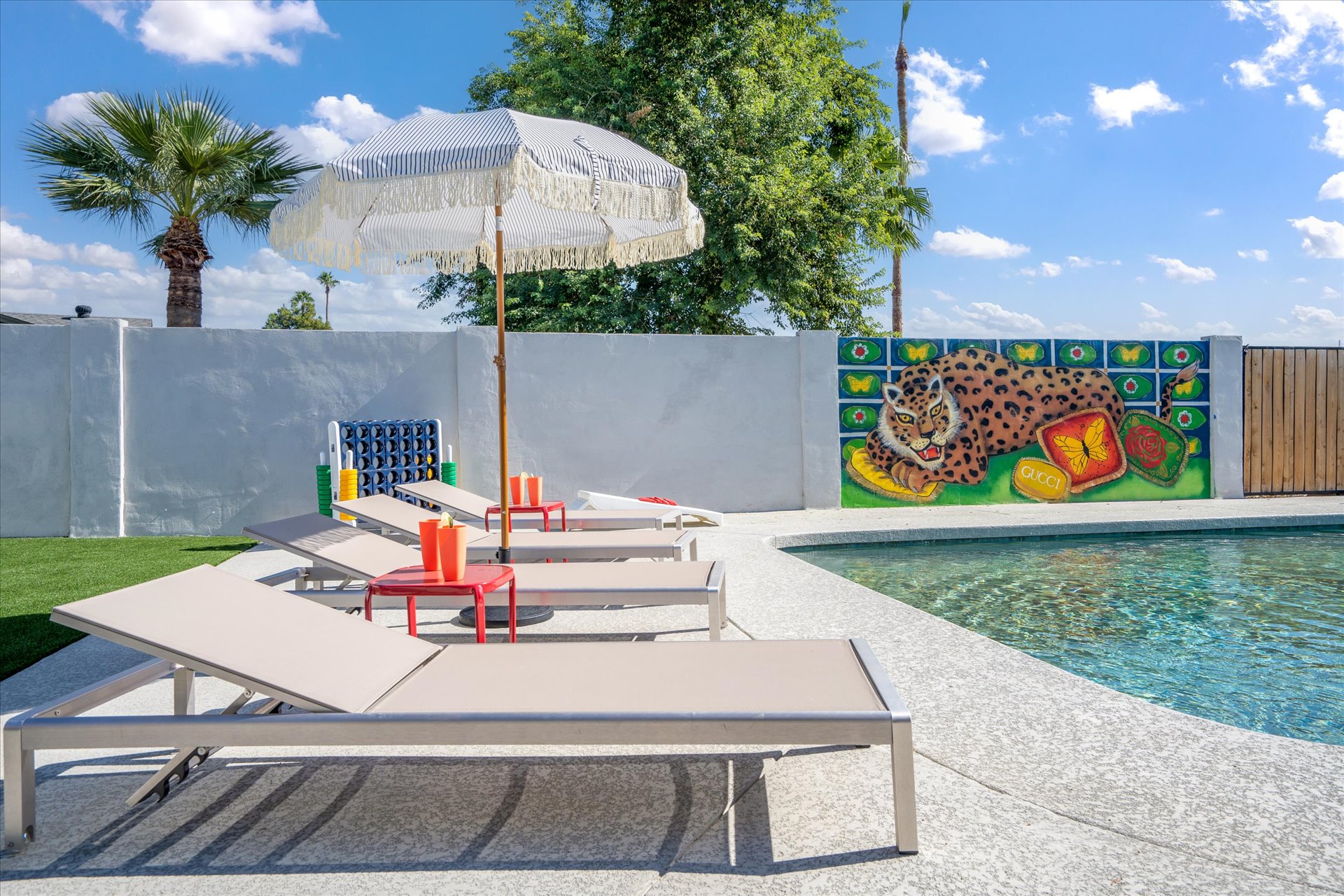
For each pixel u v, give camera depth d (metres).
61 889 1.96
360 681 2.30
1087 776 2.47
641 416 10.13
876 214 16.78
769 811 2.33
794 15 18.66
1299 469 11.62
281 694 2.13
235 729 2.06
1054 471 11.05
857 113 19.73
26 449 9.03
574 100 16.27
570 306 16.67
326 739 2.06
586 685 2.31
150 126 11.16
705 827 2.24
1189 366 11.27
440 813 2.37
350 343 9.54
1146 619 5.17
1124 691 3.79
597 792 2.50
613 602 3.79
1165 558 7.41
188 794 2.52
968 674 3.49
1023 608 5.51
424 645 2.72
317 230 4.17
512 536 5.55
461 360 9.69
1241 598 5.73
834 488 10.52
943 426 10.83
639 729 2.03
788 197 14.92
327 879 1.99
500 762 2.74
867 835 2.15
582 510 7.24
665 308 16.75
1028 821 2.19
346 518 5.23
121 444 9.09
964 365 10.88
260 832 2.26
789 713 2.03
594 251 5.79
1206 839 2.07
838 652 2.62
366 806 2.43
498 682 2.34
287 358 9.43
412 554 4.42
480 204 3.84
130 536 9.16
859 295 18.08
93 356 9.04
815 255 16.53
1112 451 11.16
